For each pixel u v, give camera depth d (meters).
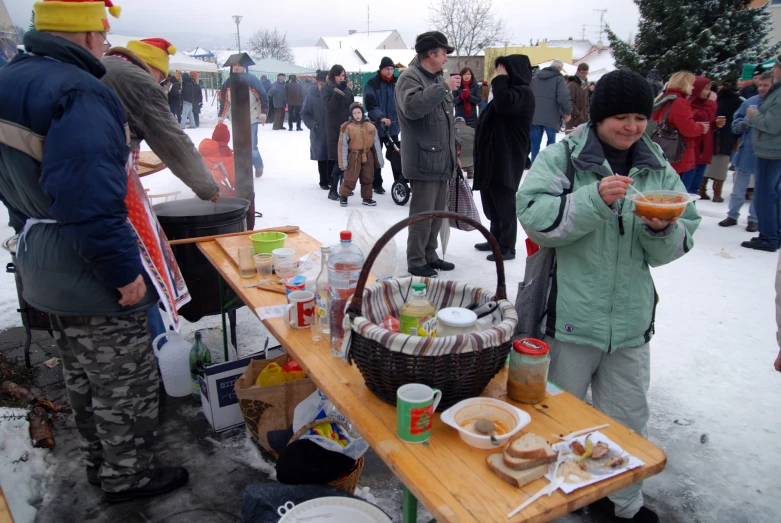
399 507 2.24
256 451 2.57
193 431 2.72
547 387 1.62
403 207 7.19
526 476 1.18
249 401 2.38
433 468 1.23
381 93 7.29
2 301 4.20
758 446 2.63
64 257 1.84
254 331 3.76
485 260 5.17
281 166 10.39
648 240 1.82
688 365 3.35
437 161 4.25
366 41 49.06
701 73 12.56
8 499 2.15
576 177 1.87
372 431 1.37
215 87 38.75
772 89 5.11
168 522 2.14
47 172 1.66
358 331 1.42
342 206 7.11
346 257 1.77
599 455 1.27
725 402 2.98
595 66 34.34
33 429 2.57
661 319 3.97
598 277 1.87
